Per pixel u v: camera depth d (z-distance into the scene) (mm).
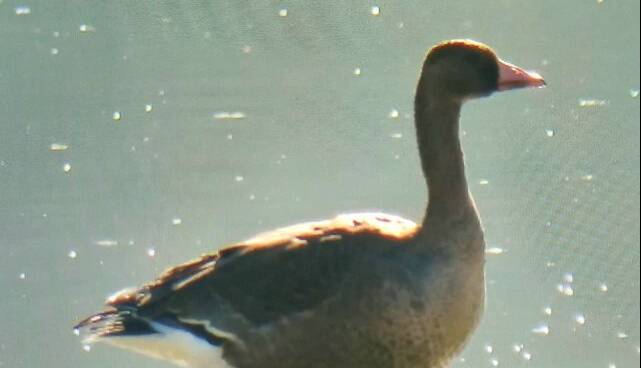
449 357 11062
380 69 22812
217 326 11008
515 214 17031
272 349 10984
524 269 15820
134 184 18031
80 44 23625
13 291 15125
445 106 11289
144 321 11094
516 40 23625
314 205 17391
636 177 18000
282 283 10945
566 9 23969
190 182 18047
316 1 24484
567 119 19969
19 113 20719
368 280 10758
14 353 14109
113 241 16344
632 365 14195
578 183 17828
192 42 23750
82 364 13953
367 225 11109
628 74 21938
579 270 15680
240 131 19984
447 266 10891
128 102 21328
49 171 18453
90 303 14922
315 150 19203
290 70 22750
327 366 10969
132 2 24609
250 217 17078
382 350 10859
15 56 23109
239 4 24531
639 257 15945
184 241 16422
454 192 11094
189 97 21438
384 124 20266
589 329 14672
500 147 19000
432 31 24266
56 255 15969
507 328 14688
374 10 24656
